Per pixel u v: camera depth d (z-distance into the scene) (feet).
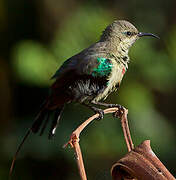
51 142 43.39
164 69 44.93
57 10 48.62
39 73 42.45
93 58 24.89
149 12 50.70
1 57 51.93
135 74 44.32
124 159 13.70
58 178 46.01
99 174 43.01
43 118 24.07
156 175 13.16
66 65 25.12
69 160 44.47
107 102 43.37
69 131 43.47
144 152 13.71
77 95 24.58
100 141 43.55
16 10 52.01
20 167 46.39
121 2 50.49
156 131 44.01
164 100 47.09
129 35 26.30
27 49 42.75
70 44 43.29
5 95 51.42
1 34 52.34
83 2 48.62
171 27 49.73
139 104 43.70
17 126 48.47
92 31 43.60
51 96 24.12
